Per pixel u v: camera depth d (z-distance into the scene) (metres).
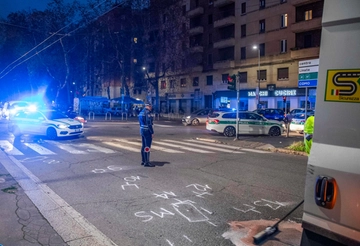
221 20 43.59
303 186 7.36
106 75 54.44
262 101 39.78
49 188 7.16
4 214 5.51
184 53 44.12
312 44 35.16
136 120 35.72
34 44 37.81
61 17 35.47
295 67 36.06
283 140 16.20
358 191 2.28
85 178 8.08
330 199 2.42
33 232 4.76
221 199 6.39
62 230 4.84
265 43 39.16
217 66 44.22
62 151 12.38
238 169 9.24
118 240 4.51
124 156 11.31
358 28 2.33
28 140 15.70
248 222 5.19
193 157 11.28
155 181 7.79
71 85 48.75
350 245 2.30
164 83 54.78
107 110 48.56
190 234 4.71
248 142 15.40
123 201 6.25
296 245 4.31
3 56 42.88
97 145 14.13
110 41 44.38
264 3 39.12
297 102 36.22
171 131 22.59
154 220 5.27
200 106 48.28
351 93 2.36
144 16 43.09
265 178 8.13
